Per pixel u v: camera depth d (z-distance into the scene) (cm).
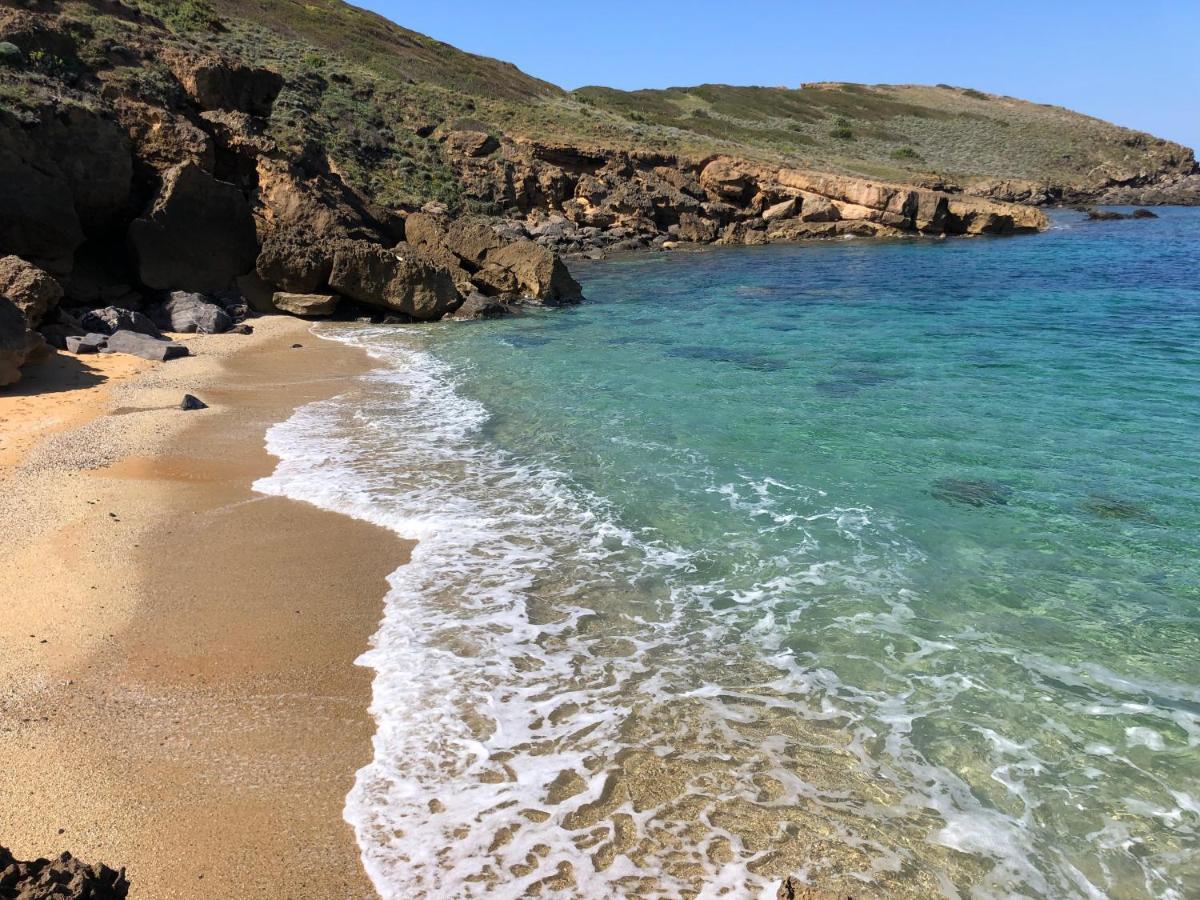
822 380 1612
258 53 4678
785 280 3325
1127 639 710
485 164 4856
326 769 543
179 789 518
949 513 966
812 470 1116
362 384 1630
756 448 1209
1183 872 470
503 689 638
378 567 841
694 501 1016
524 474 1115
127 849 469
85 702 604
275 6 6100
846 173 6116
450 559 861
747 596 786
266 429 1315
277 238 2300
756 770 550
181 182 2159
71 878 345
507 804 514
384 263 2334
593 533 927
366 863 465
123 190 2106
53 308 1773
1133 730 593
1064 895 455
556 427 1330
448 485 1075
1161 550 864
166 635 702
